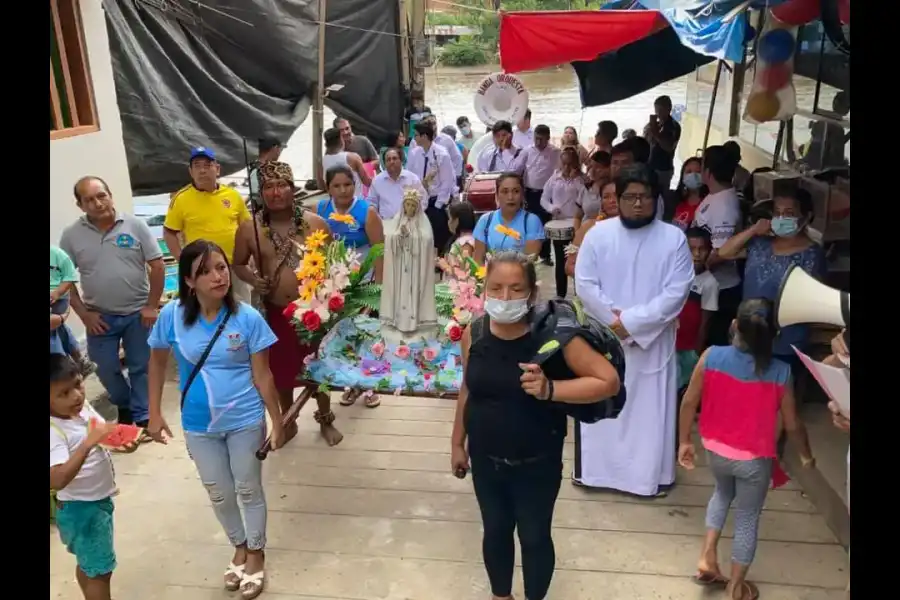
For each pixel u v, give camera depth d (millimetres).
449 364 4113
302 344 4348
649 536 3842
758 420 3076
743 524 3227
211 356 3240
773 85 5383
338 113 10359
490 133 10852
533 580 3010
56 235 5762
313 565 3680
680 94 20062
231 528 3496
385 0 10141
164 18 7602
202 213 5496
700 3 4816
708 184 5457
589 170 7645
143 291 4977
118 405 5121
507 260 2666
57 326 4105
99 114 6277
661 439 4137
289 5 8820
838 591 3373
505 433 2795
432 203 8586
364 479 4453
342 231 5109
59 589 3539
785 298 3002
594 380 2668
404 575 3598
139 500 4270
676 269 3957
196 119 7645
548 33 5965
